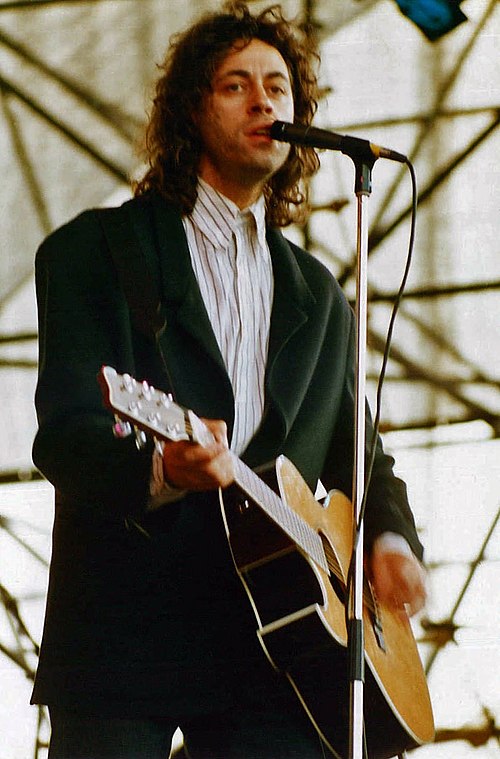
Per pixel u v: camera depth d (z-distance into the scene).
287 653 6.38
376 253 14.57
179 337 6.64
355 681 6.13
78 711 6.14
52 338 6.39
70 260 6.64
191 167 7.14
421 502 14.75
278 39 7.59
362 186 6.83
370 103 14.31
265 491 6.34
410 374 14.70
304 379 6.97
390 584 7.31
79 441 5.82
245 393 6.84
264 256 7.21
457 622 14.70
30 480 14.95
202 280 6.96
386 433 14.73
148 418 5.23
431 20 14.12
